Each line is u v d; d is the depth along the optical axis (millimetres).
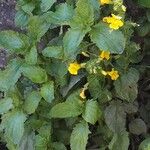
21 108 359
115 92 363
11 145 377
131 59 360
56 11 344
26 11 367
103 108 364
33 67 349
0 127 381
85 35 339
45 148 366
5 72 359
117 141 357
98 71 344
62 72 353
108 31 318
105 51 327
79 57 358
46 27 351
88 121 338
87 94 368
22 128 352
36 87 380
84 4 320
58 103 360
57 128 385
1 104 360
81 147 342
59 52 341
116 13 341
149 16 376
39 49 377
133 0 387
